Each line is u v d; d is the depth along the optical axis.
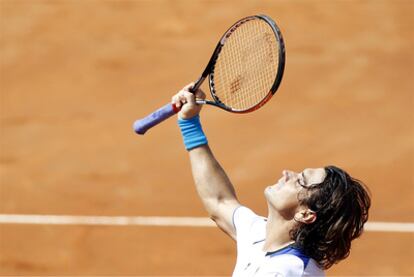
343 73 63.12
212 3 73.12
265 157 52.78
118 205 47.34
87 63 64.88
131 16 71.31
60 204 47.56
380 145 54.22
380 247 43.16
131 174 50.69
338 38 67.88
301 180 18.58
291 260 18.31
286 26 69.50
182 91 22.27
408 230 44.72
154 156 52.59
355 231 18.75
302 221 18.34
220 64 23.48
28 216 46.34
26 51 66.50
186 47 66.94
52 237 44.28
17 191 48.94
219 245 43.28
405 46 66.94
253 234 19.83
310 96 60.03
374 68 63.88
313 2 72.88
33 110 58.66
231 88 23.14
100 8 72.44
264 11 71.75
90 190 49.03
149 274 41.16
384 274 41.09
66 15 71.56
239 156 52.84
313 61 64.69
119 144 54.22
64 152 53.47
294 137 55.12
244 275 19.12
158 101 59.81
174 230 44.69
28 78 62.84
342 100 59.62
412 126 56.47
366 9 71.94
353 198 18.45
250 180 50.16
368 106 59.00
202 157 21.64
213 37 68.38
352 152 53.47
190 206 47.06
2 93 60.78
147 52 66.31
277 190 18.73
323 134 55.53
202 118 57.09
